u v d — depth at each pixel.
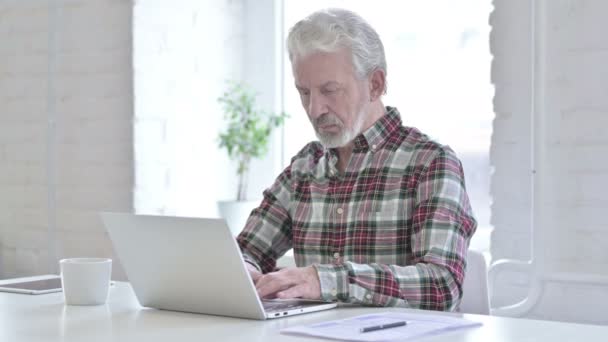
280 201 1.85
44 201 3.03
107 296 1.49
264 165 3.14
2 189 3.14
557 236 2.16
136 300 1.53
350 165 1.74
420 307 1.43
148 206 2.88
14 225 3.11
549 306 2.17
